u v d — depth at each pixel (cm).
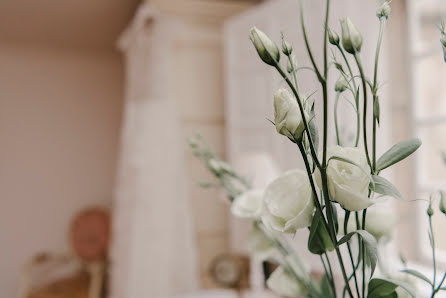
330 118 108
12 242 407
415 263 181
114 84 449
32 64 421
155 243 264
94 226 382
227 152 308
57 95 429
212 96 322
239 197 73
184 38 312
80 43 416
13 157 411
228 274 236
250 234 75
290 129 46
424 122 196
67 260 395
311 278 71
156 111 271
